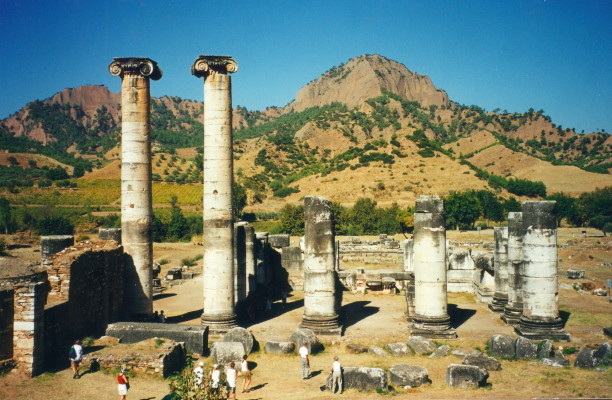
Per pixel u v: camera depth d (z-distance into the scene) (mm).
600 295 36094
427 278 26922
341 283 41406
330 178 160625
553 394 17656
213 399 17016
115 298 27312
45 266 23188
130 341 23375
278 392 19078
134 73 28734
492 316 31047
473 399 17203
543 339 25250
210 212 27938
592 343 24391
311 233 27594
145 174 28906
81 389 18734
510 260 29609
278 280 42031
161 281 45312
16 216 98375
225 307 27797
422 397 17750
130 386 19234
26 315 19641
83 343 22375
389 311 32969
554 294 26094
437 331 26234
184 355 22406
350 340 25656
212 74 28266
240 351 22500
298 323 29719
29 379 19234
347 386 19047
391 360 22703
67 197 137000
